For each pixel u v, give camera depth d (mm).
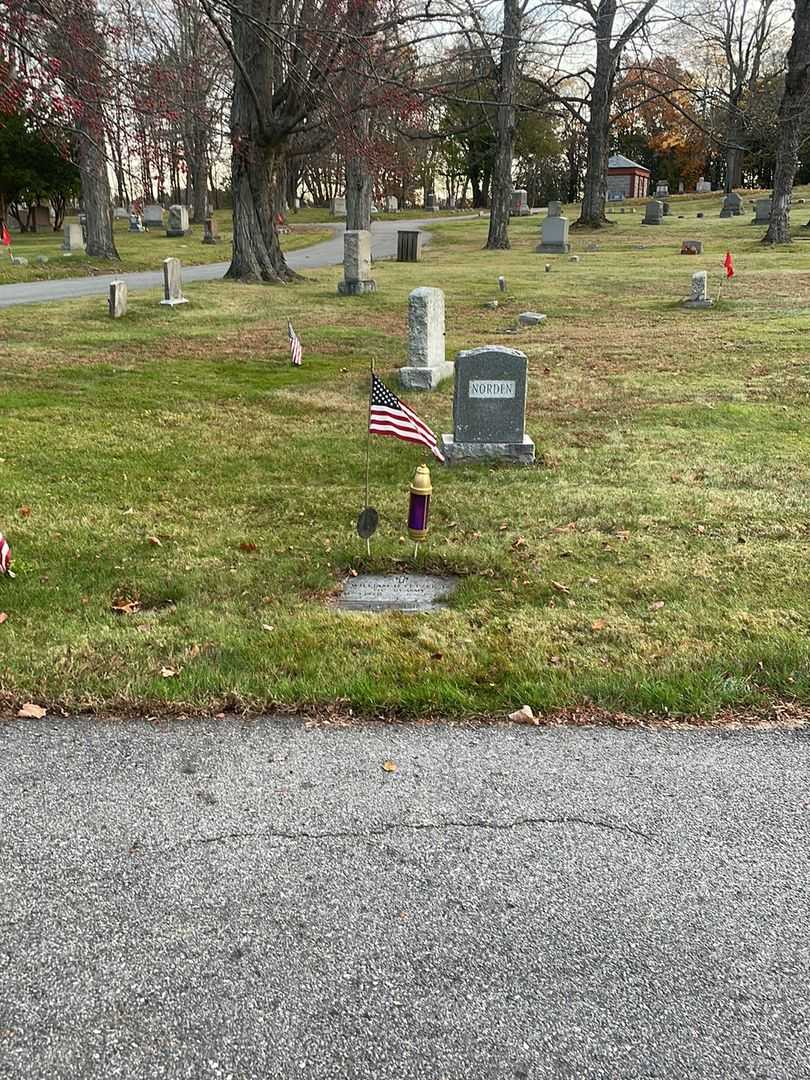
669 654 4805
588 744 4031
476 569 6180
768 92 52375
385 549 6484
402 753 3934
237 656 4719
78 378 12586
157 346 15305
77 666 4551
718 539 6777
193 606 5426
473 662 4699
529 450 8867
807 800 3662
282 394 12031
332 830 3416
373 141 18250
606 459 9117
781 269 26359
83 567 5977
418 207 83875
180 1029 2541
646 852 3336
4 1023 2545
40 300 20578
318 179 86750
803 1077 2436
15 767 3760
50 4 8117
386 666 4625
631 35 31094
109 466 8547
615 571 6109
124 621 5164
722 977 2766
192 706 4234
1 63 8008
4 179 41688
